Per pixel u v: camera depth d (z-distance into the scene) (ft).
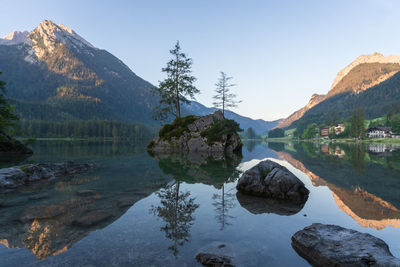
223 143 105.09
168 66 125.18
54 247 11.25
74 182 29.55
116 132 512.22
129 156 71.77
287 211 18.26
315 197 23.06
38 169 32.17
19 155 68.49
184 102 131.85
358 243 11.19
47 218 15.65
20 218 15.55
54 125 487.20
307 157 71.82
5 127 74.43
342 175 36.58
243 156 76.74
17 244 11.54
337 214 17.60
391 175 36.35
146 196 22.36
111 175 35.53
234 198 22.35
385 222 15.70
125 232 13.25
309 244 11.57
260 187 23.81
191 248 11.34
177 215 16.65
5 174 27.07
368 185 28.84
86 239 12.20
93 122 535.60
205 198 22.02
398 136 321.73
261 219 16.14
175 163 53.42
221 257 10.28
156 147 112.47
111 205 19.03
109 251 10.84
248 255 10.75
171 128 119.34
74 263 9.62
